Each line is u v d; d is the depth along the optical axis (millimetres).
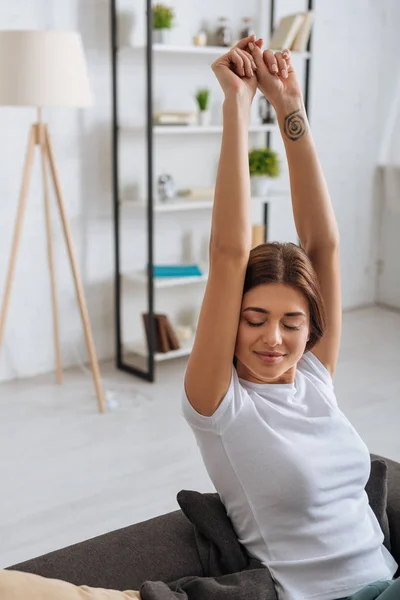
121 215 4008
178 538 1248
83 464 2842
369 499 1309
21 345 3775
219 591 1086
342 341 4430
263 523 1148
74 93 3000
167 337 3848
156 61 3947
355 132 4977
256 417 1129
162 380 3768
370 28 4895
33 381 3742
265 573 1118
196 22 4078
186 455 2922
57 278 3834
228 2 4188
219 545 1187
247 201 1091
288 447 1122
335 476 1153
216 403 1123
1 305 3680
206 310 1103
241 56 1150
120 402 3459
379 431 3170
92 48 3748
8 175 3588
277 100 1213
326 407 1207
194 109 4141
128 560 1188
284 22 4043
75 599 1000
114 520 2457
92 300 3986
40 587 996
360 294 5258
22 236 3682
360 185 5090
